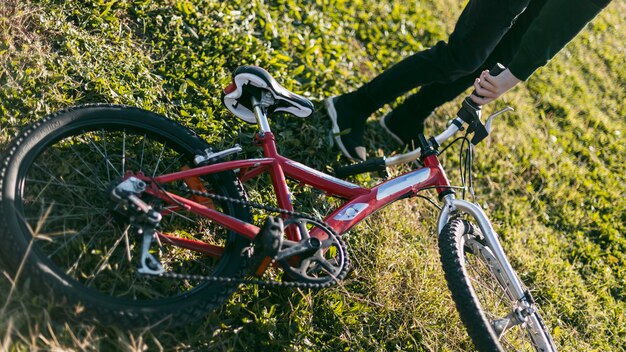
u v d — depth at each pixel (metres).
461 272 2.69
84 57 3.27
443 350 3.13
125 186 2.46
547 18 2.73
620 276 3.92
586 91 5.21
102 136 2.95
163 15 3.69
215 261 2.93
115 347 2.51
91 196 2.84
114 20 3.48
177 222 2.98
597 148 4.76
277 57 3.91
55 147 2.85
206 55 3.69
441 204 3.81
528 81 4.98
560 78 5.16
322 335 2.97
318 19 4.36
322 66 4.06
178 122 3.08
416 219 3.65
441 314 3.24
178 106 3.39
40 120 2.60
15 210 2.39
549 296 3.62
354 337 3.02
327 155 3.67
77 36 3.32
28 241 2.37
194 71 3.57
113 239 2.76
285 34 4.08
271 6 4.25
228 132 3.45
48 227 2.67
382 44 4.61
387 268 3.29
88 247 2.71
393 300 3.20
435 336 3.15
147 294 2.71
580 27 2.74
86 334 2.49
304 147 3.64
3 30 3.14
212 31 3.78
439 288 3.33
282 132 3.59
